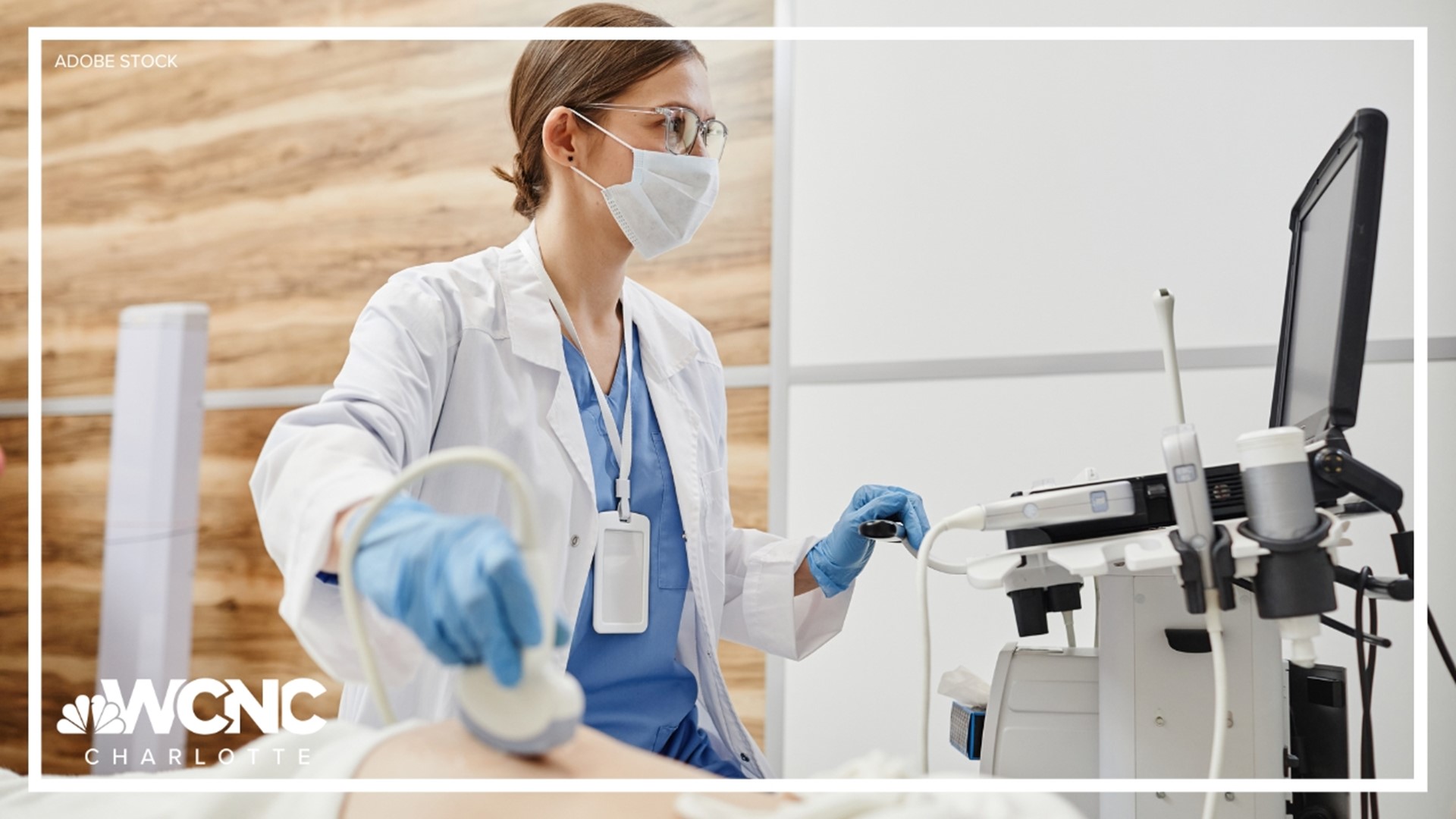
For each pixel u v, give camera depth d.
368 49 2.45
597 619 1.26
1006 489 1.94
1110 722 0.98
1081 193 1.95
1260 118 1.86
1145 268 1.90
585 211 1.39
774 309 2.10
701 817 0.57
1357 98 1.81
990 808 0.60
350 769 0.62
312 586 0.85
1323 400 0.93
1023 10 2.01
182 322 2.34
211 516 2.42
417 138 2.41
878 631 1.97
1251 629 0.95
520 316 1.33
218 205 2.51
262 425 2.42
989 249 1.99
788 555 1.49
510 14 2.40
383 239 2.40
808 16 2.13
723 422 1.58
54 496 2.54
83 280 2.59
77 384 2.57
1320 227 1.06
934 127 2.04
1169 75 1.92
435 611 0.62
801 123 2.12
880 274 2.05
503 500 1.26
